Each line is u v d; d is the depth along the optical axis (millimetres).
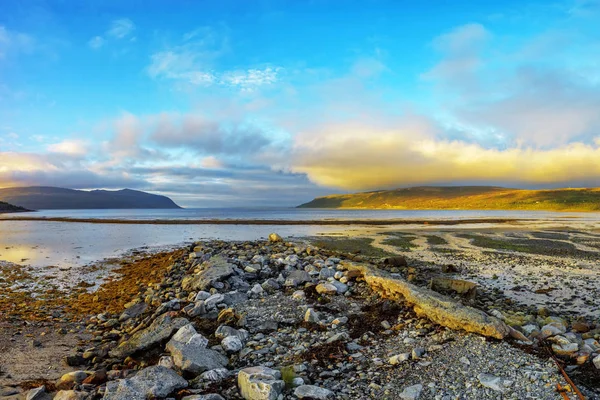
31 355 9891
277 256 21750
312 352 8711
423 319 10477
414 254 28562
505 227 60531
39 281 20219
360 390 6902
